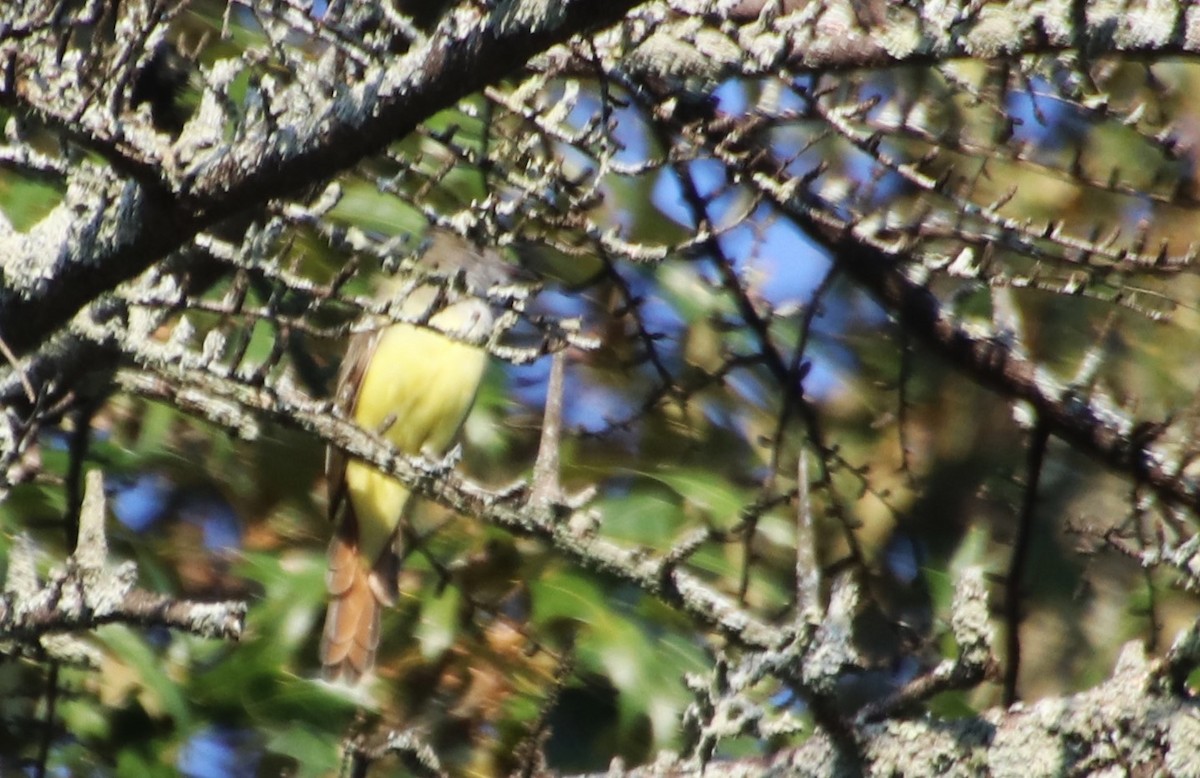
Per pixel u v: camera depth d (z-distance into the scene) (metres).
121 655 11.04
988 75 10.03
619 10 6.14
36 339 6.50
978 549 12.15
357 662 11.05
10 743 11.08
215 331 7.08
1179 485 9.87
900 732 5.82
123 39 6.61
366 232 10.84
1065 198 12.55
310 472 12.34
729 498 12.14
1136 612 9.41
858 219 9.13
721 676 6.05
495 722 11.49
